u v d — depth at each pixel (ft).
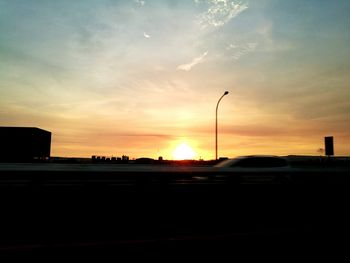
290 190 35.29
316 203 35.81
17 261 15.90
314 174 36.88
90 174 29.71
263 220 28.99
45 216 26.58
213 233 22.74
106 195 28.86
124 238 20.97
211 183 35.24
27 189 27.50
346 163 108.06
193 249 17.94
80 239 20.63
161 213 29.81
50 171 28.60
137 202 29.50
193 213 30.76
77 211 27.61
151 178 31.58
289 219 29.86
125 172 30.71
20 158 146.51
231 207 32.73
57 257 16.44
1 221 25.23
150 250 17.58
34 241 20.03
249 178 40.57
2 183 30.04
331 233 22.29
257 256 17.12
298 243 19.61
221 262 16.15
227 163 43.55
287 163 42.80
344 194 37.29
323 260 16.72
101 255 16.80
